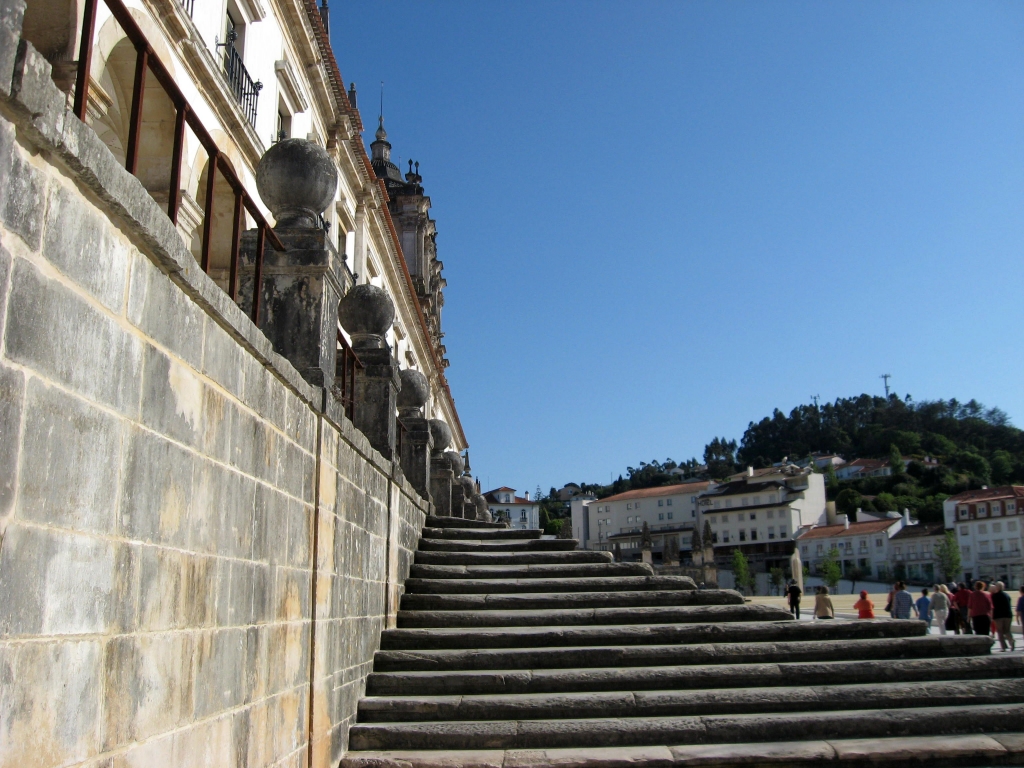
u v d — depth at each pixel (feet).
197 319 12.87
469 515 59.62
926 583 285.84
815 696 23.88
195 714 12.57
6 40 7.91
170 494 11.86
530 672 25.40
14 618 8.27
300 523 18.28
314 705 18.88
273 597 16.35
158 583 11.44
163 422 11.69
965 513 292.81
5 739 8.09
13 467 8.30
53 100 8.63
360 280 77.00
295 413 18.04
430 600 31.22
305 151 21.34
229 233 41.73
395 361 33.06
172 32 34.65
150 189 34.96
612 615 29.35
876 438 492.95
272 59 51.31
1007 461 430.61
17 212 8.38
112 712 10.15
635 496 396.78
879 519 332.80
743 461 556.51
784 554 329.72
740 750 21.58
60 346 9.16
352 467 23.41
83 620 9.54
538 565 35.06
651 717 23.40
